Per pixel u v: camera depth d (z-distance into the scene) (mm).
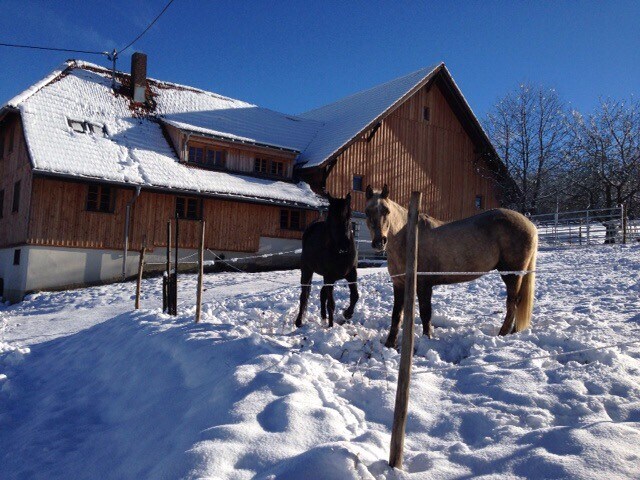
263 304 11680
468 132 29500
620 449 3102
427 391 4500
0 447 5027
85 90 23625
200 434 3787
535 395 4102
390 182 26688
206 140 22875
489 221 6652
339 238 8062
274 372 4699
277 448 3494
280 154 24719
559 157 33594
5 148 22734
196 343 6023
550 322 6969
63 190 19234
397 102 26047
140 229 20547
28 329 12484
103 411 5551
